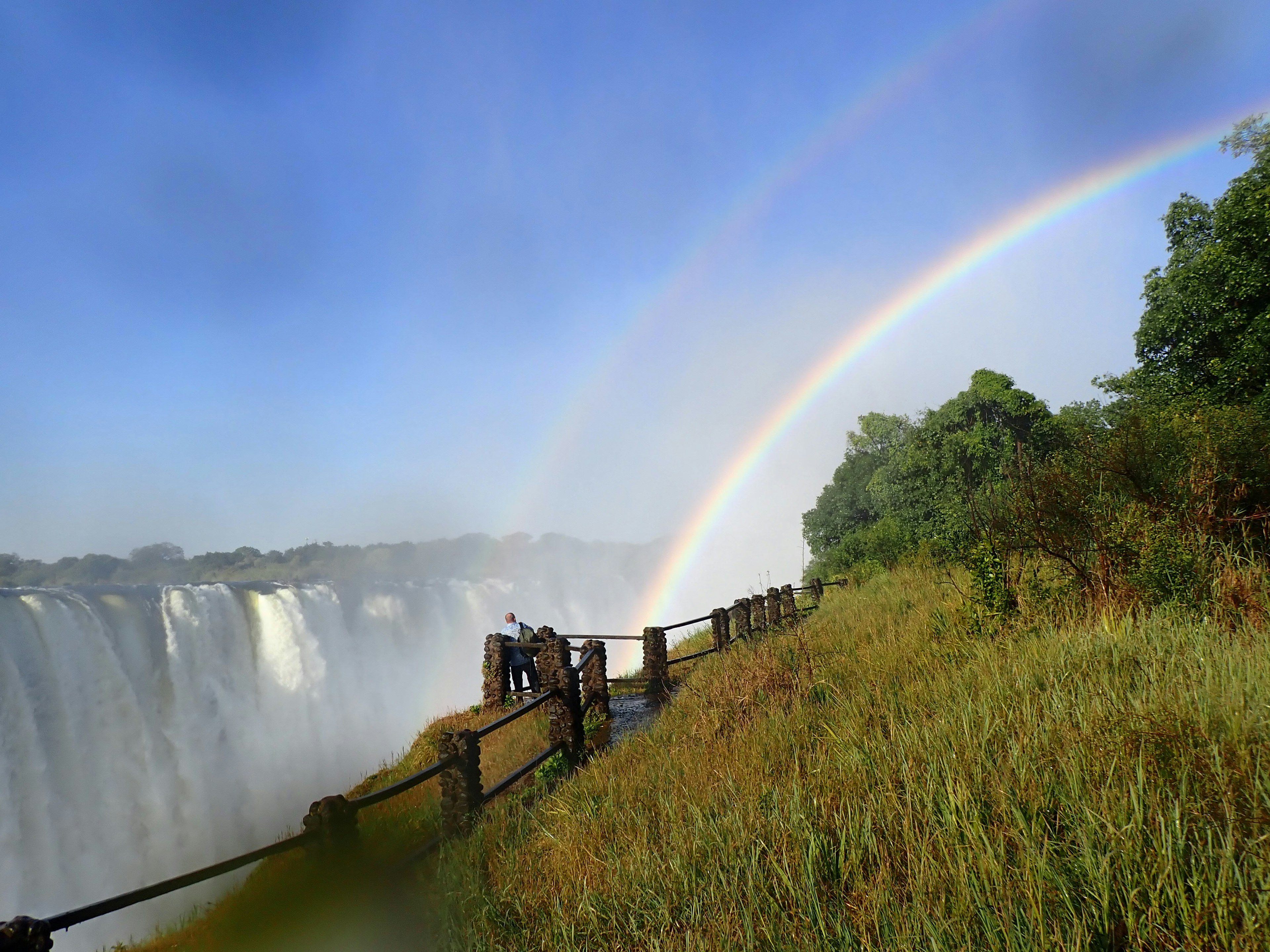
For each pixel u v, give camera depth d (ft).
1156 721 11.08
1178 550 20.56
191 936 16.61
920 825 11.25
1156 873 8.57
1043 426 61.57
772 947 9.46
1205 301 41.47
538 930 11.32
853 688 20.27
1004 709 14.28
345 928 12.14
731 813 13.15
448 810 16.89
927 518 71.26
